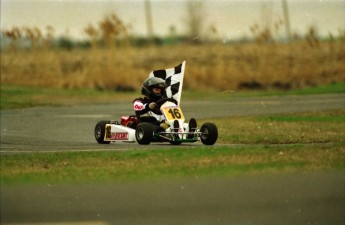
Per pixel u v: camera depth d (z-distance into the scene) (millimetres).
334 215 27078
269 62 100000
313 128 49438
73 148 42562
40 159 36875
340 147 37875
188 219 26625
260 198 28500
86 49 104938
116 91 97500
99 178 31469
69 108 77750
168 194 28781
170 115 41062
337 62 101312
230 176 31062
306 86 98438
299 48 101000
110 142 46312
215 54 99562
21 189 29812
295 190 28719
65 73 101875
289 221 26172
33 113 72188
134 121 43938
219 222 25938
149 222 26188
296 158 34469
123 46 102812
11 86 98812
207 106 74188
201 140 40562
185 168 32750
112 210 27219
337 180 30109
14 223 26406
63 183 30766
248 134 46344
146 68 100062
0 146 44812
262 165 33062
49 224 26078
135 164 34125
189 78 96688
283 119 56094
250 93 91875
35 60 103438
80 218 26672
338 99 78250
